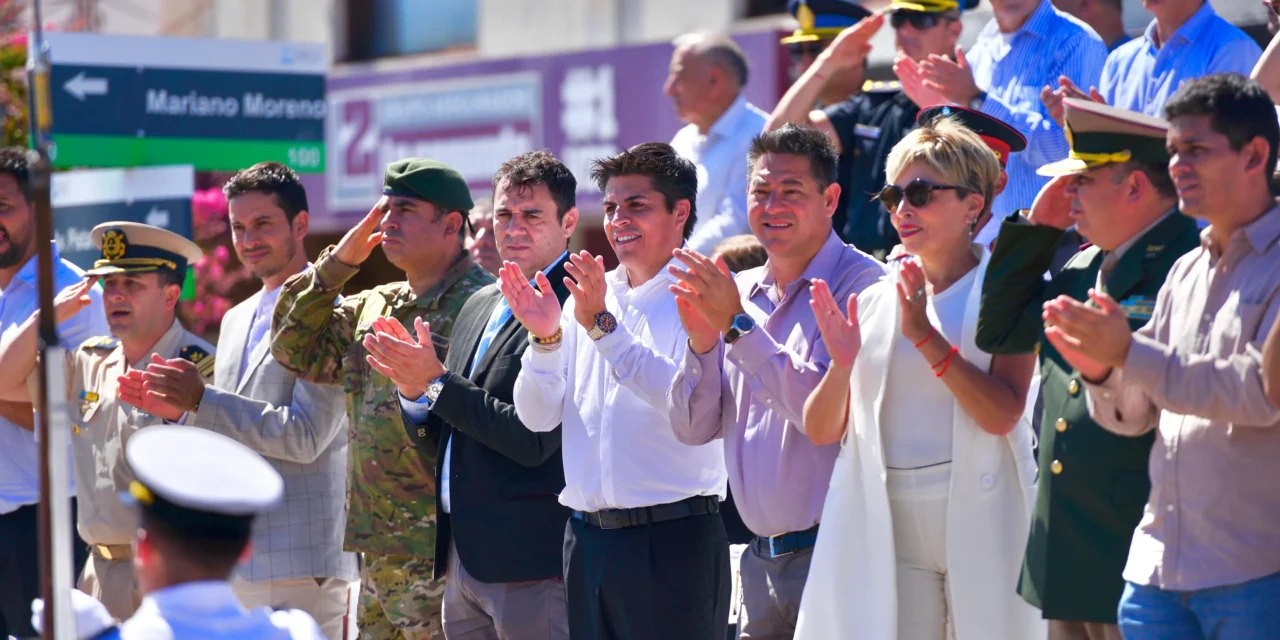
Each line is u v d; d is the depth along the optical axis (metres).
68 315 22.02
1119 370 12.62
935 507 15.20
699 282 15.73
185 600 11.22
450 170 20.58
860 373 15.48
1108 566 13.56
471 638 18.78
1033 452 15.66
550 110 45.09
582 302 16.77
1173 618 12.89
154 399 20.64
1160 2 20.25
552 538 18.11
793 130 16.89
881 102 23.58
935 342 14.76
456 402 17.84
